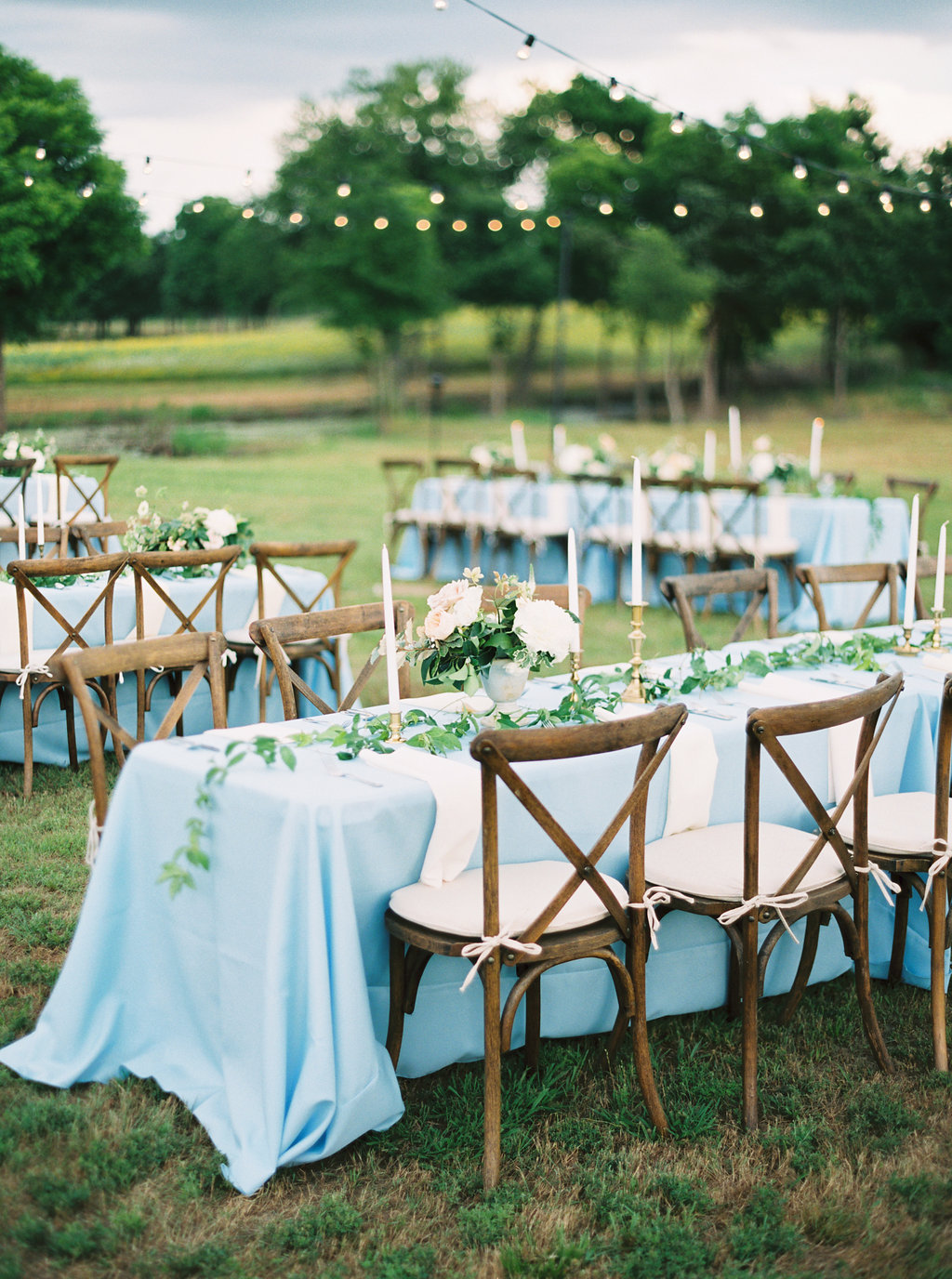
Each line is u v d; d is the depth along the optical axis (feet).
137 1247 6.91
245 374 95.45
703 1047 9.47
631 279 91.40
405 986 8.08
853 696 8.30
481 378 116.78
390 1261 6.83
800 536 25.21
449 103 108.37
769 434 80.89
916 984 10.59
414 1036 8.42
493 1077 7.49
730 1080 8.89
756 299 97.04
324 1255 6.91
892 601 14.92
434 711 10.03
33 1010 9.39
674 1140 8.14
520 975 7.95
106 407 82.84
